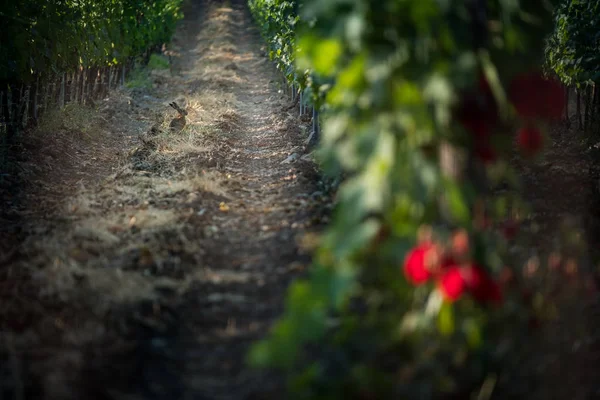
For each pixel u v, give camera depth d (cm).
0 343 637
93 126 1781
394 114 493
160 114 2019
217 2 6166
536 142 593
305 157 1418
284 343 480
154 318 702
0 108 1538
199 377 602
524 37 595
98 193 1182
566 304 608
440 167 499
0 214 1066
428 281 505
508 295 534
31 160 1384
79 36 1925
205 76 2964
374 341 523
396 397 494
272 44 2450
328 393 496
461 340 509
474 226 521
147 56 3359
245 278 807
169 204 1096
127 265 830
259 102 2431
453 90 495
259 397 560
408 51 503
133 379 594
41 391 562
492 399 523
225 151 1587
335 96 592
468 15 529
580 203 997
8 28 1395
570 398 529
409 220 502
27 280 786
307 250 866
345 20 511
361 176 504
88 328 666
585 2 1542
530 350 554
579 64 1537
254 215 1070
